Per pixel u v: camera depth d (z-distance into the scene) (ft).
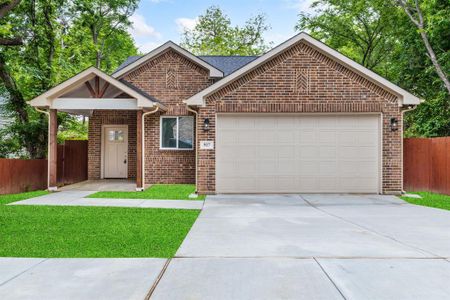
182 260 17.25
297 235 22.57
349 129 43.06
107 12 94.68
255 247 19.61
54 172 45.11
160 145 54.39
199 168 42.60
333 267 16.21
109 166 57.57
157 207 33.68
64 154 54.80
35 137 58.65
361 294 13.29
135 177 57.11
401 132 42.24
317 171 43.06
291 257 17.71
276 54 42.19
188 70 54.90
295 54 42.70
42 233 23.00
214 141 42.60
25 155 61.87
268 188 43.06
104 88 45.29
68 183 55.52
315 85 42.57
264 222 26.91
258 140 43.27
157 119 54.54
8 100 61.16
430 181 45.93
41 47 64.03
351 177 42.88
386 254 18.28
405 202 37.45
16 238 21.68
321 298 12.95
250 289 13.73
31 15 62.03
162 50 54.24
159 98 54.70
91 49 75.66
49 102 44.06
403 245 20.06
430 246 19.85
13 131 58.65
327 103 42.42
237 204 35.83
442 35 61.11
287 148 43.19
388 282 14.46
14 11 60.23
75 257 17.87
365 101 42.37
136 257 17.87
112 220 27.35
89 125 56.90
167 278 14.87
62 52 66.54
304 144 43.16
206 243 20.51
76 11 73.10
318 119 43.14
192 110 43.68
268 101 42.57
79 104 44.34
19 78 61.82
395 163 42.27
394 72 72.28
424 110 62.95
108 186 48.80
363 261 17.10
